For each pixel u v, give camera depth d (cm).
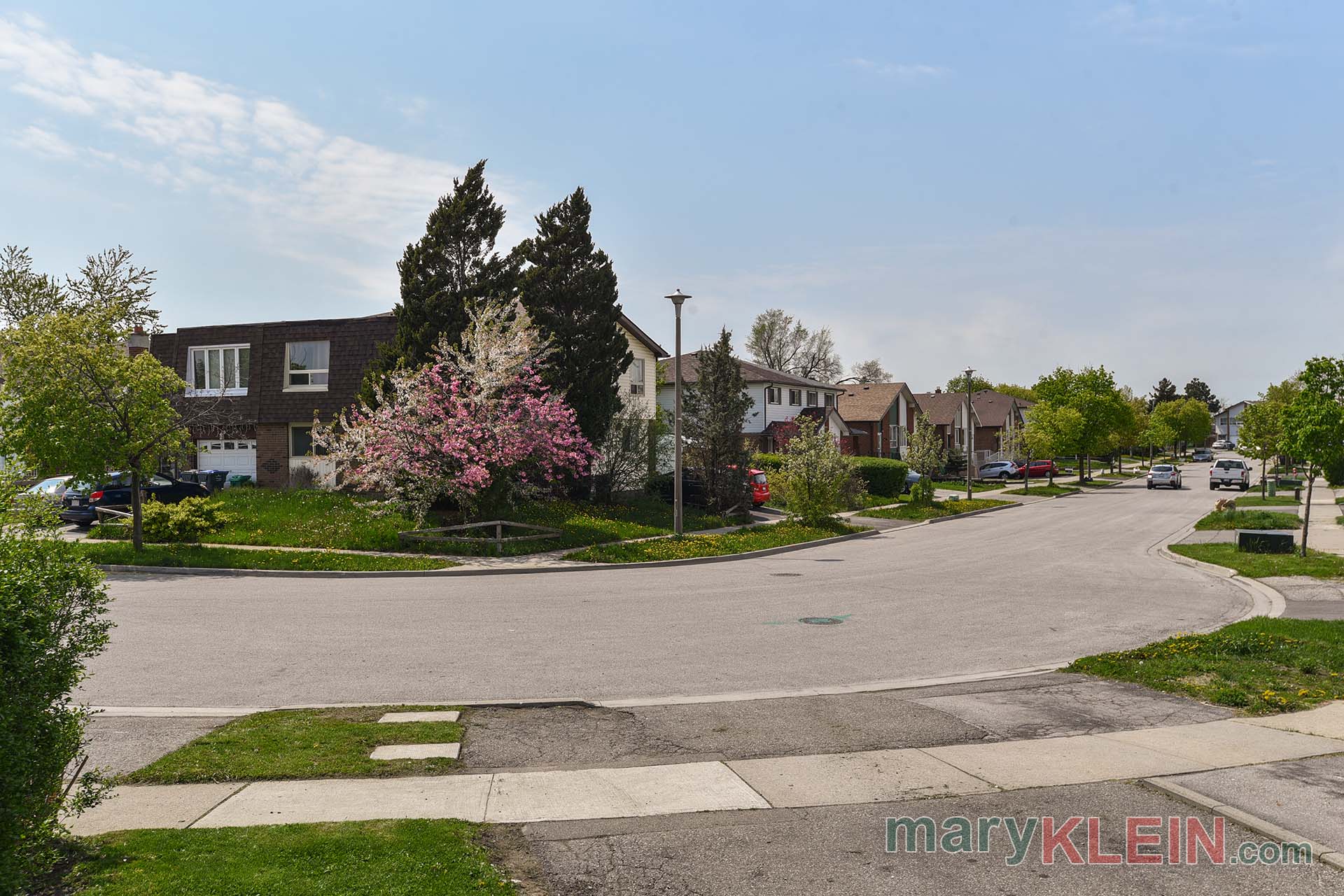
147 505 2220
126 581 1773
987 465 6862
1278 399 8606
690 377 5394
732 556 2328
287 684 939
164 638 1173
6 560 458
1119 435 7425
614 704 861
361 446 2327
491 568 1959
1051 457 6506
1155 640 1190
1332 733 761
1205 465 10306
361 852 496
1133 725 791
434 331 2750
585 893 471
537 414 2375
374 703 869
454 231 2784
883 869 503
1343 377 1997
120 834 520
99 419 1923
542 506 2681
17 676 432
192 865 473
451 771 661
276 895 438
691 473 3294
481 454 2252
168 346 3666
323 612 1385
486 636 1203
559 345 2856
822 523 3122
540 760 690
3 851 427
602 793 618
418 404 2273
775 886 481
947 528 3369
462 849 506
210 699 880
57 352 1905
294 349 3462
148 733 755
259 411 3428
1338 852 519
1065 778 652
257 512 2528
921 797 615
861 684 949
